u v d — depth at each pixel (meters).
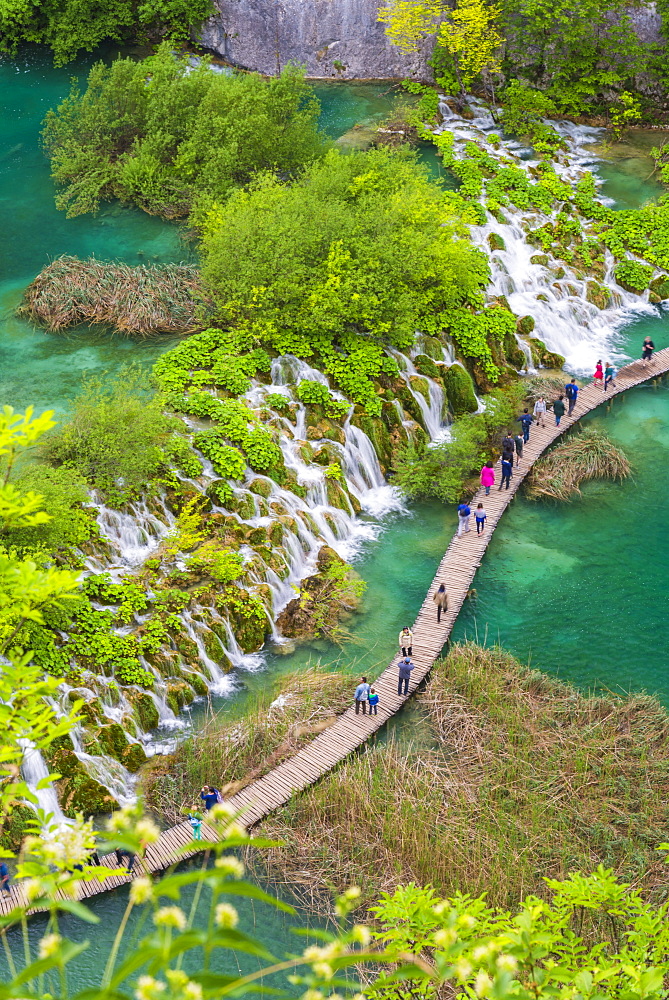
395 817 23.31
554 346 43.84
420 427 37.81
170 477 31.97
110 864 22.84
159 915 4.41
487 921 11.62
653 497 35.84
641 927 12.00
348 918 21.45
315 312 37.47
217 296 39.25
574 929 19.89
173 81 48.41
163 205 45.56
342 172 44.06
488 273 44.16
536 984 7.43
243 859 22.94
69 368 36.78
